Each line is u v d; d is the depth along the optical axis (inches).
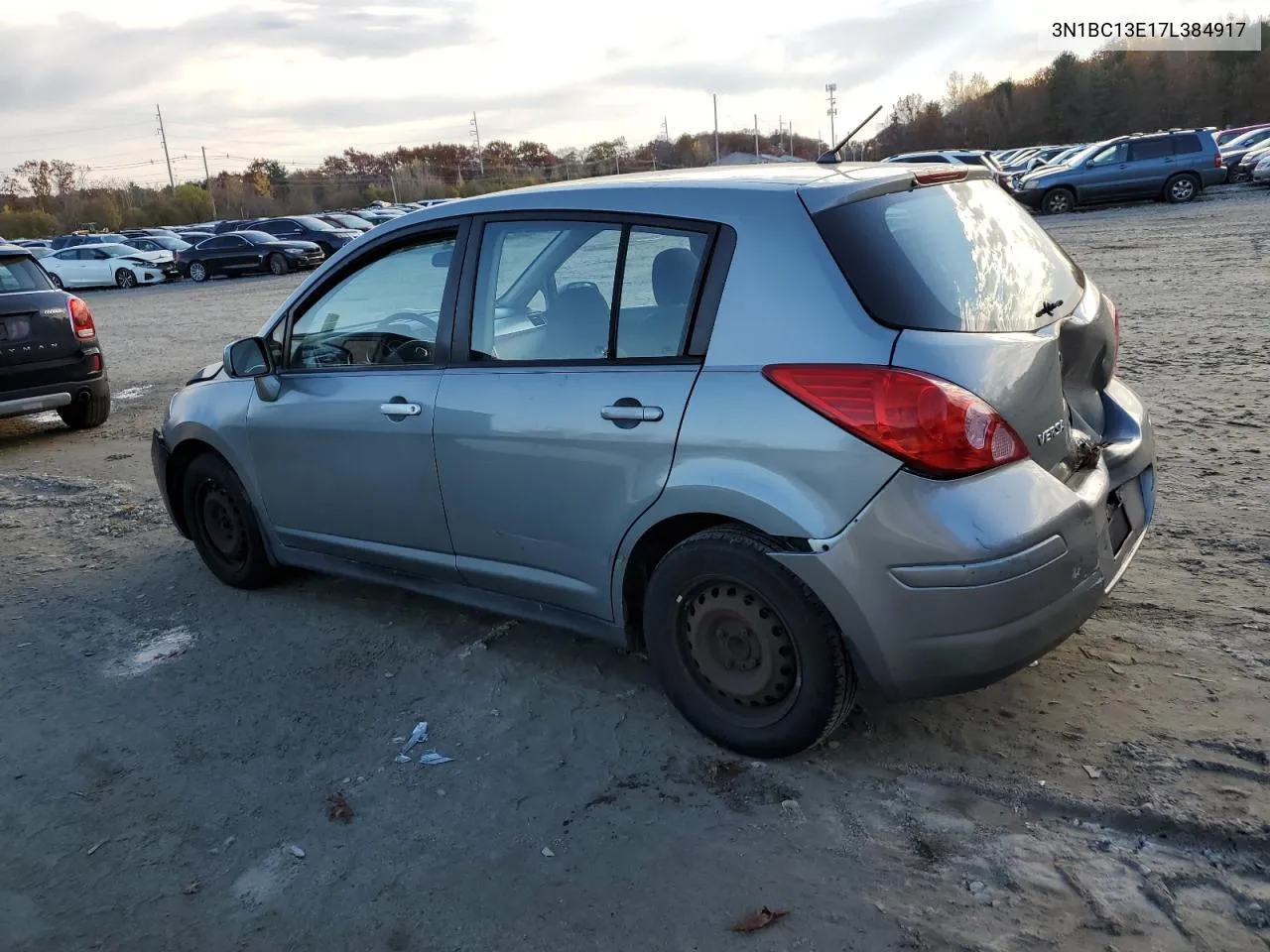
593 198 133.6
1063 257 142.4
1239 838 105.5
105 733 146.9
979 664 109.0
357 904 107.9
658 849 112.3
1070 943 95.0
